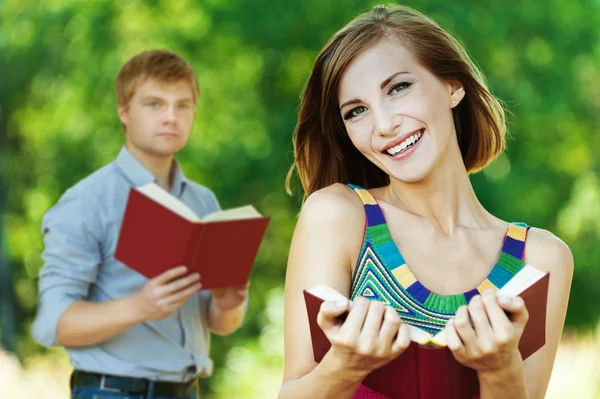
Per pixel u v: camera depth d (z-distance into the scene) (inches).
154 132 231.8
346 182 145.9
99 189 226.4
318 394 109.0
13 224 808.3
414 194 133.3
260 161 669.9
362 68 128.6
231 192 678.5
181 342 227.8
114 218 224.7
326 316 102.8
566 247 136.3
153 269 203.3
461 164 136.3
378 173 145.7
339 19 641.0
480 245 133.0
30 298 815.7
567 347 648.4
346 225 127.7
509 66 675.4
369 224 129.6
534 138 707.4
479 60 641.0
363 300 103.2
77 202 223.3
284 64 665.6
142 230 200.1
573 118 719.7
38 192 757.3
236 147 672.4
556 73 692.1
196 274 204.1
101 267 224.2
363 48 129.1
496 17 647.8
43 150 765.9
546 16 682.8
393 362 109.0
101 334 209.9
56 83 729.0
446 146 130.5
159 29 676.1
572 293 771.4
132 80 233.9
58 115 727.1
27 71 748.0
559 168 730.2
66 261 218.7
